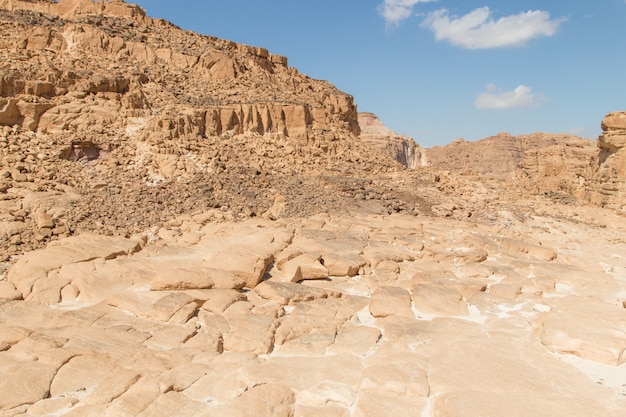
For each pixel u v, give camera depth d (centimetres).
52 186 2311
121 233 2155
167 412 991
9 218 2042
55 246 1884
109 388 1056
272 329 1383
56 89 2738
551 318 1352
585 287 1908
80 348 1204
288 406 1030
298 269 1827
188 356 1219
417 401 1047
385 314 1559
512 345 1290
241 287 1709
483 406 996
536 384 1085
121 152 2684
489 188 4241
